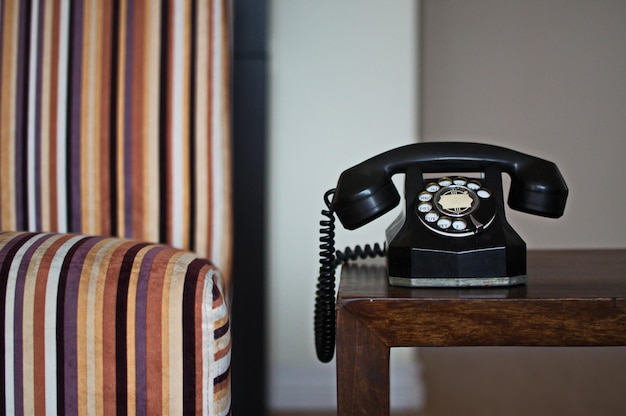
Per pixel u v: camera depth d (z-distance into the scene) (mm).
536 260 1224
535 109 1880
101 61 1230
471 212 1019
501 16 1867
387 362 961
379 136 1708
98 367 999
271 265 1771
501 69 1877
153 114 1229
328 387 1836
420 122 1765
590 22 1847
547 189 1013
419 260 1003
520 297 951
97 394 999
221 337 1005
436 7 1876
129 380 995
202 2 1234
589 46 1852
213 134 1237
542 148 1886
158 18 1230
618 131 1861
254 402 1438
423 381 1938
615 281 1038
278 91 1717
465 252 997
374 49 1694
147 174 1231
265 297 1433
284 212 1749
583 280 1045
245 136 1425
